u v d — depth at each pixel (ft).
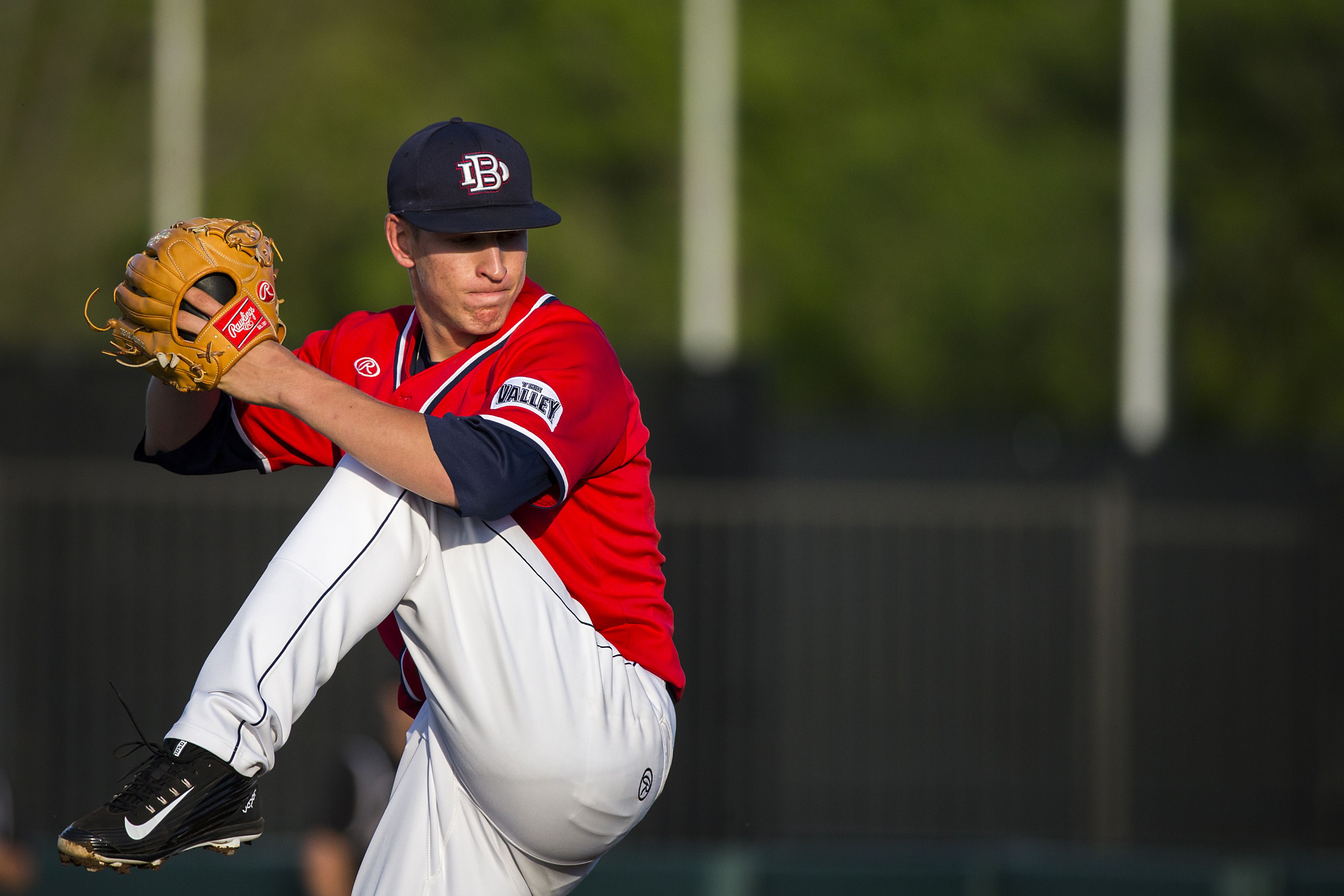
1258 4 270.05
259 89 242.37
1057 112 277.03
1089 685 109.29
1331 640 108.99
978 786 110.63
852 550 114.52
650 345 252.01
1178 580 110.63
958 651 113.50
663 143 260.83
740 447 106.52
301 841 97.14
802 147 267.80
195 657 102.89
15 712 101.60
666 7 264.72
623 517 33.30
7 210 231.30
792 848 104.47
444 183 30.91
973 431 209.77
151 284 30.07
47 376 104.27
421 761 33.96
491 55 260.83
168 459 35.58
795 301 265.95
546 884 34.22
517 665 31.04
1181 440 151.94
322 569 29.86
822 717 113.80
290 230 243.40
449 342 32.63
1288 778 108.68
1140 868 84.02
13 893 80.94
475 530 31.30
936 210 269.64
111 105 242.17
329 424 29.55
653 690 33.76
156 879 81.92
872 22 272.51
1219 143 272.51
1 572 102.12
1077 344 271.69
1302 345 271.90
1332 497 110.11
